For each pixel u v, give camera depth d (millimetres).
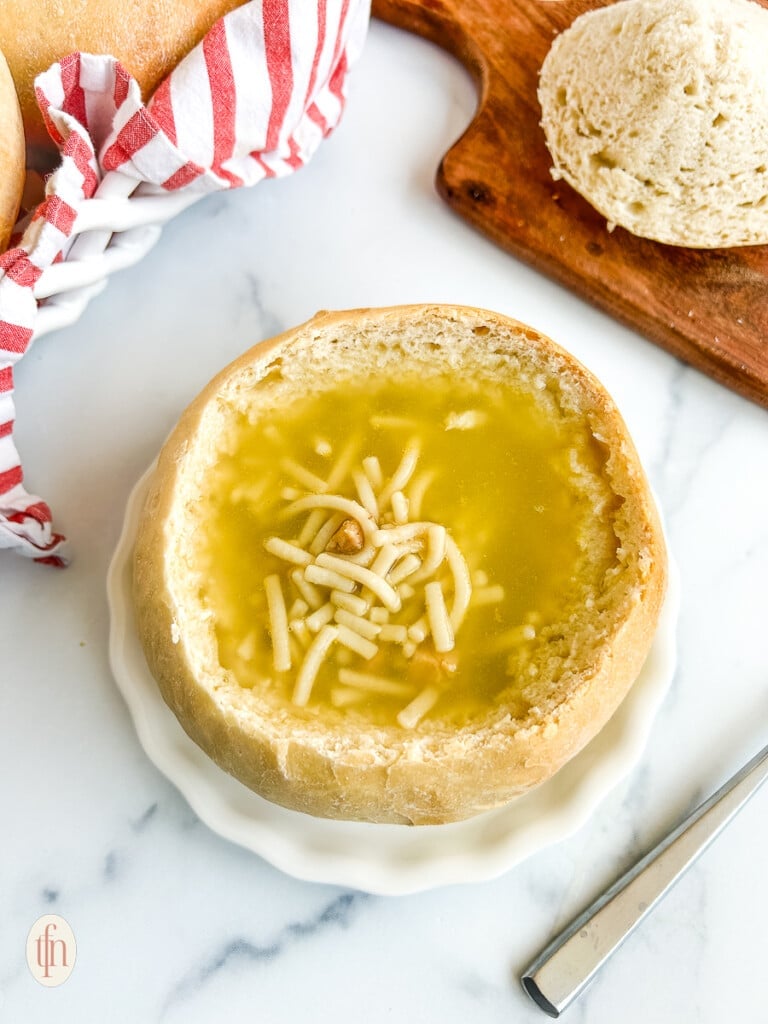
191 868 380
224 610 368
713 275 436
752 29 420
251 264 442
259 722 348
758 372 424
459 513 379
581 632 361
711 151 415
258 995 371
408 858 365
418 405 390
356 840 368
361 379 390
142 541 366
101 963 372
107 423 421
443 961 374
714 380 436
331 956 374
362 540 370
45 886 378
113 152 386
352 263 443
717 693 402
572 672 354
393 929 376
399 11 466
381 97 466
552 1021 371
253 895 378
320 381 389
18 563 405
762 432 432
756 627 409
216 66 388
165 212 409
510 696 358
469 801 345
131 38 390
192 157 397
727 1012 373
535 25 463
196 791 369
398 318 379
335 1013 369
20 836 381
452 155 446
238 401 383
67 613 401
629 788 392
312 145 435
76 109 390
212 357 430
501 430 387
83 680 395
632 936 379
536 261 441
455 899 379
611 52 423
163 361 429
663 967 377
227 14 394
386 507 379
